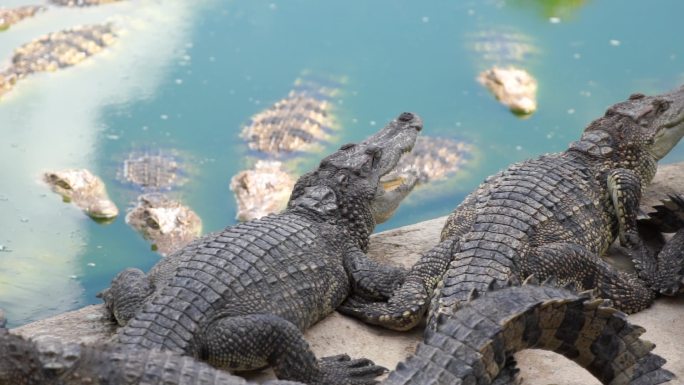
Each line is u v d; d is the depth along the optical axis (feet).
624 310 23.32
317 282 22.98
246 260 21.80
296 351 20.27
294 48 59.72
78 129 50.75
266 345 20.24
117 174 47.16
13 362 16.16
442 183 46.57
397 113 53.06
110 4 64.90
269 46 59.93
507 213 23.66
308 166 48.37
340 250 24.64
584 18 64.39
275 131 50.49
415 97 54.75
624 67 57.52
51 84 54.90
